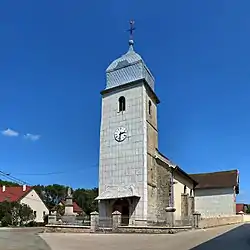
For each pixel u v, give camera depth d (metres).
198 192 50.16
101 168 31.39
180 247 16.19
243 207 66.31
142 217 28.23
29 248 16.17
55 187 85.31
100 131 32.47
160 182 32.12
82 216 29.20
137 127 30.73
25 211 49.28
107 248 16.25
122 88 32.47
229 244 17.06
